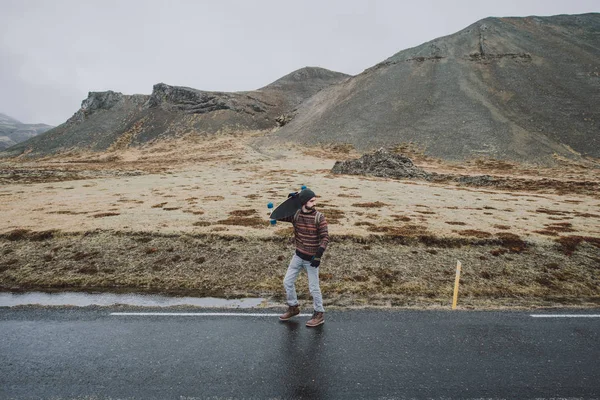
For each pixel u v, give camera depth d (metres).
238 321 6.98
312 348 5.87
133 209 18.23
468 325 6.95
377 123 97.00
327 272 10.12
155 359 5.48
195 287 9.17
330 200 22.39
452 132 83.94
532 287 9.57
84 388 4.73
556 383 4.96
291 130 115.75
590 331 6.75
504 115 88.69
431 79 113.12
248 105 188.12
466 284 9.66
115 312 7.43
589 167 63.50
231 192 26.61
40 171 43.50
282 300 8.28
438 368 5.32
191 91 187.38
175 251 11.51
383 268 10.52
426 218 16.77
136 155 119.38
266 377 5.00
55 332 6.44
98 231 13.11
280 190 27.95
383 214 17.66
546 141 76.81
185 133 157.12
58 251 11.51
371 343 6.09
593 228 15.36
